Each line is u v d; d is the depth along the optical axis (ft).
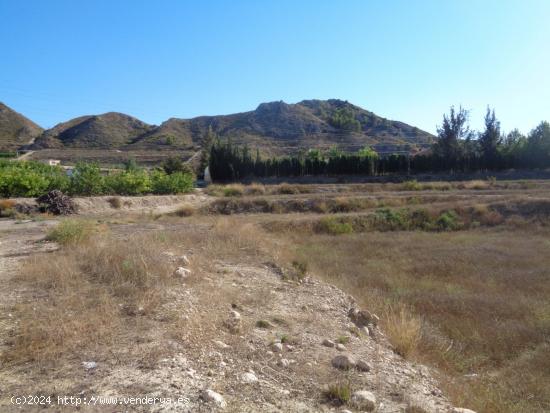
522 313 26.73
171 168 152.05
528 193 89.66
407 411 12.75
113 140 312.29
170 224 55.57
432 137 348.59
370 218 68.95
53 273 21.77
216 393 11.68
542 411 15.92
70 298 18.20
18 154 234.17
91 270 22.84
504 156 144.77
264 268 31.01
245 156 156.87
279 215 74.64
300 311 22.61
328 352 17.12
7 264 25.84
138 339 14.61
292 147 305.12
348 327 21.42
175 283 21.75
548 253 45.55
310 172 152.15
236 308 21.03
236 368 14.12
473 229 66.49
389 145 303.89
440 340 22.34
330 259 42.88
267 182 148.56
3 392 11.20
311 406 12.37
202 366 13.64
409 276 36.52
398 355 19.48
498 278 35.42
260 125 374.22
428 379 16.83
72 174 84.64
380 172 150.00
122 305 17.79
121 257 24.08
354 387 14.03
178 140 313.53
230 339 16.52
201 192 114.01
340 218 68.28
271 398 12.43
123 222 58.03
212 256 32.37
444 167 147.23
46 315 16.12
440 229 67.21
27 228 47.73
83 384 11.66
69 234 33.50
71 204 69.46
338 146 303.68
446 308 27.66
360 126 374.84
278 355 16.03
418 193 98.27
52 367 12.62
